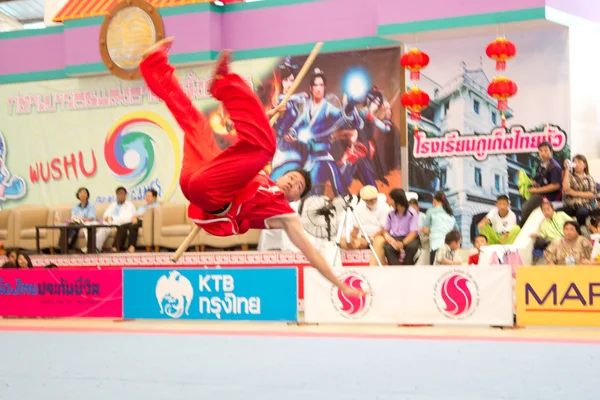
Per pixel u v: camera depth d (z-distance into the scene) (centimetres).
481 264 1287
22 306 1483
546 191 1426
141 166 1755
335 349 994
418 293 1225
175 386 745
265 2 1666
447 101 1530
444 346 1008
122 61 1728
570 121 1458
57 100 1828
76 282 1443
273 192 585
